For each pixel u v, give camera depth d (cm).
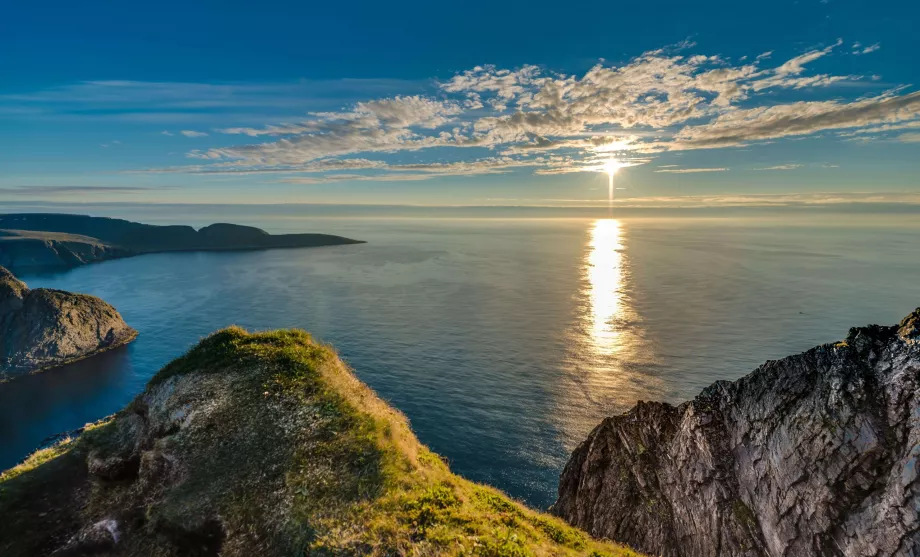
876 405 2391
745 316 17712
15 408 12450
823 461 2445
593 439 4034
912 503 2052
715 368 11962
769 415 2884
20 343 15775
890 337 2589
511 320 17750
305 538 1736
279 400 2412
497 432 8650
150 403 2523
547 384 11069
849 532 2238
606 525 3388
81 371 15012
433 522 1788
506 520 1997
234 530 1830
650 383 11050
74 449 2305
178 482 2050
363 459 2095
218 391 2467
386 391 10731
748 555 2602
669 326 16400
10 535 1844
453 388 10881
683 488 3136
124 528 1895
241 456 2128
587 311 19175
